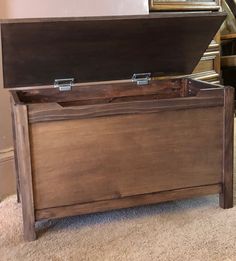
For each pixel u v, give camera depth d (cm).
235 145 264
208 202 188
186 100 167
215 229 162
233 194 194
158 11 228
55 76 185
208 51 267
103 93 200
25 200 156
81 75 189
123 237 158
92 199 164
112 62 187
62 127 155
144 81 204
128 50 181
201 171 175
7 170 208
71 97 194
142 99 207
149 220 172
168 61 196
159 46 183
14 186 212
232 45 363
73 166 159
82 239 158
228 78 343
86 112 156
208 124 172
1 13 196
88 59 180
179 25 171
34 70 177
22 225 172
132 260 142
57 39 161
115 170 164
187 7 240
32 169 155
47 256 147
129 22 162
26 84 184
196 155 173
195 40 184
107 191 165
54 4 208
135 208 183
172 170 171
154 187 170
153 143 167
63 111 154
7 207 191
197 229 162
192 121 170
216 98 171
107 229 165
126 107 160
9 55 164
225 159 177
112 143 162
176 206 184
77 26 156
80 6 214
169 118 167
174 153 170
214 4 259
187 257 143
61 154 157
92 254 147
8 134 209
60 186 159
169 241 154
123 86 202
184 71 207
